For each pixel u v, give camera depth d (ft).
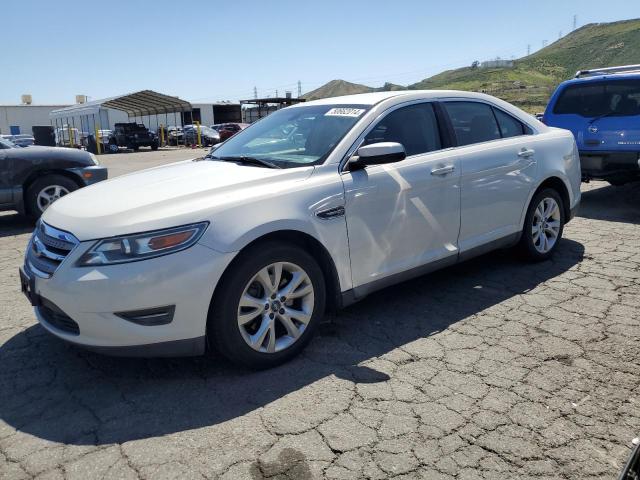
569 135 17.62
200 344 9.78
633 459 6.18
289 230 10.54
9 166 24.34
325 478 7.58
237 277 9.87
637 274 15.65
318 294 11.12
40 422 9.09
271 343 10.53
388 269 12.36
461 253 14.02
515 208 15.40
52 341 12.23
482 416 8.93
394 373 10.38
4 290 15.85
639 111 23.17
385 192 12.01
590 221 22.53
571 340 11.59
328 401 9.46
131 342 9.41
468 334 12.01
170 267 9.32
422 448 8.17
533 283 15.12
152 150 104.68
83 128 134.00
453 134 14.08
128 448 8.34
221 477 7.64
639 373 10.19
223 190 10.50
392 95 13.50
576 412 9.01
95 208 10.20
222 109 161.68
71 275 9.41
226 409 9.32
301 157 12.14
